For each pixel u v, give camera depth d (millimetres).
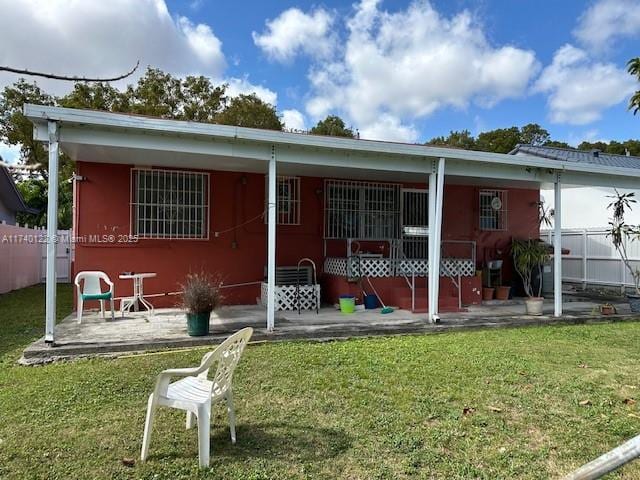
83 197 7898
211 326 6484
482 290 10078
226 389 2941
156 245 8305
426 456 2816
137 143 5562
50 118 5023
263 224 9023
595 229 11992
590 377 4430
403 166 6906
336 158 6559
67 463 2701
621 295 10766
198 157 7352
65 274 13695
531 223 11367
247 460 2750
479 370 4609
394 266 8844
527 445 2988
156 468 2650
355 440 3025
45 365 4863
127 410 3527
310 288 8281
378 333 6441
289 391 3961
